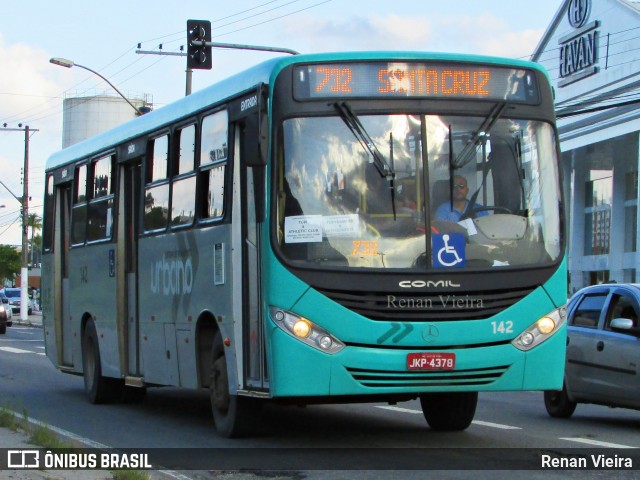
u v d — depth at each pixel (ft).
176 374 40.06
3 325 138.10
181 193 39.60
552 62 147.33
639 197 132.98
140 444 36.04
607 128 135.85
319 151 31.24
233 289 34.12
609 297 43.68
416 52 32.09
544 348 31.22
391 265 30.53
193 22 79.05
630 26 128.88
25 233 195.93
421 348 30.30
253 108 32.35
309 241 30.71
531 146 32.37
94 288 50.31
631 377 40.78
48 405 50.44
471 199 31.35
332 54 31.83
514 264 31.19
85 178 52.49
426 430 39.14
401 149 31.32
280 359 30.40
